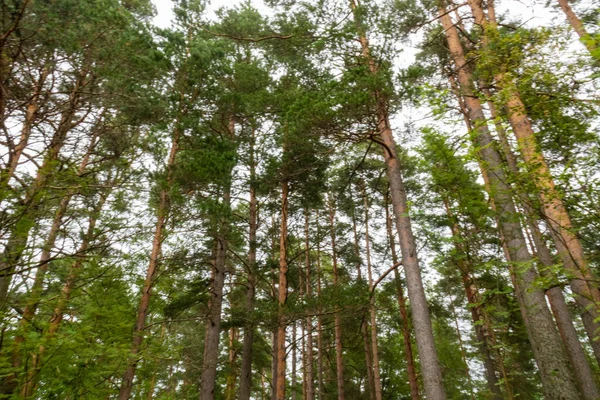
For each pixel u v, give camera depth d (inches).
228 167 385.1
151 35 341.7
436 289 696.4
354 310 411.8
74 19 248.1
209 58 371.6
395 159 385.4
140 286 313.7
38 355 190.5
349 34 374.9
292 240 634.2
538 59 190.5
